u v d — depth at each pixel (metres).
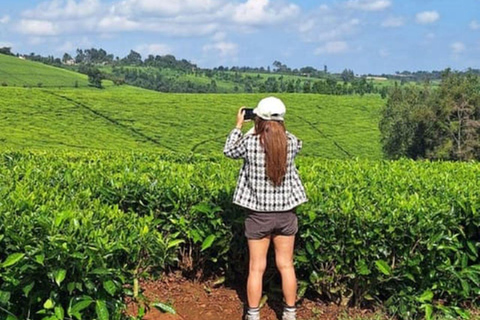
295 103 78.19
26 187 5.19
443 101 53.97
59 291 3.89
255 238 4.49
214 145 60.25
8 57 119.44
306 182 6.02
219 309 5.14
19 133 55.53
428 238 4.82
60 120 62.31
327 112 75.44
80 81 109.88
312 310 5.11
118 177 6.04
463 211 5.20
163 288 5.44
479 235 5.25
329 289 5.09
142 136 60.97
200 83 160.50
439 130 54.94
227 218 5.27
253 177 4.38
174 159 8.84
